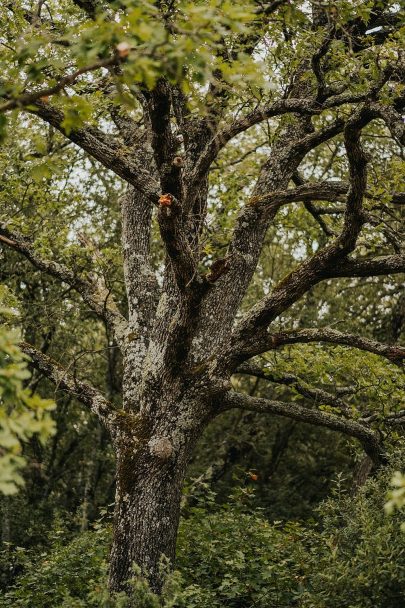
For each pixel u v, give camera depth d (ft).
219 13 13.44
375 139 47.83
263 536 30.27
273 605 26.71
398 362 26.35
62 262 37.73
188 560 30.25
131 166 24.94
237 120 23.88
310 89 28.58
